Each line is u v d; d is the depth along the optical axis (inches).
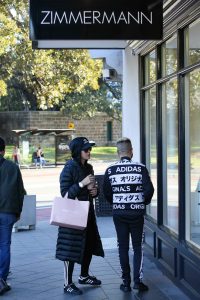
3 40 1006.4
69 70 1117.1
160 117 295.1
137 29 221.1
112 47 339.6
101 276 275.7
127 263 244.4
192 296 223.3
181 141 250.7
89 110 1648.6
